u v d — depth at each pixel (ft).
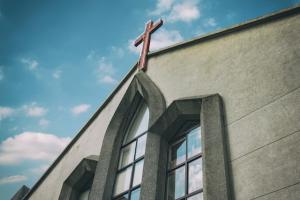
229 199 17.30
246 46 23.34
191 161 22.17
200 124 23.07
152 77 30.01
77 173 32.73
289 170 16.24
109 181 27.55
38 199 37.60
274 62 20.67
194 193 20.49
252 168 17.67
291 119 17.69
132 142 29.19
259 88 20.33
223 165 18.45
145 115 29.66
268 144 17.79
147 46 33.63
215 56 25.31
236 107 20.74
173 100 25.17
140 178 25.66
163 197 22.17
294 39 20.61
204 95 23.11
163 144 24.59
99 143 33.01
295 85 18.67
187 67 27.14
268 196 16.26
